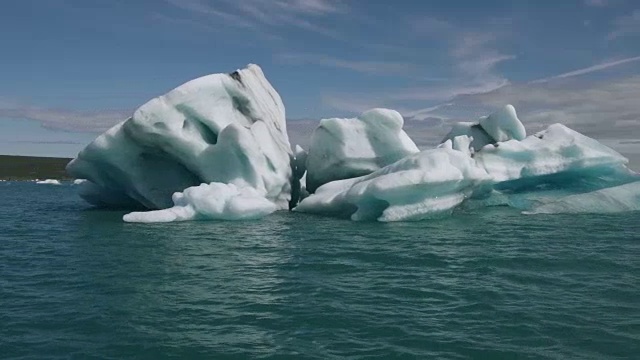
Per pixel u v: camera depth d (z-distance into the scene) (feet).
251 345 16.72
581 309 20.51
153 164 61.67
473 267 28.94
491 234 42.04
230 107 63.05
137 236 41.68
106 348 16.56
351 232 43.37
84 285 24.93
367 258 31.73
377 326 18.48
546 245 36.50
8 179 244.83
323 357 15.67
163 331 18.08
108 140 57.88
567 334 17.62
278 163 62.34
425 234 42.06
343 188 57.62
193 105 57.88
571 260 30.91
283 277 26.61
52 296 22.86
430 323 18.81
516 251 34.01
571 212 58.90
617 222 50.88
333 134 63.67
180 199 54.13
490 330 18.03
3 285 24.97
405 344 16.70
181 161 59.77
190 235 42.09
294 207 66.13
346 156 62.49
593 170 65.51
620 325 18.52
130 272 27.94
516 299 22.06
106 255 33.17
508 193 64.95
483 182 55.52
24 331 18.15
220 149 57.06
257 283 25.25
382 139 62.64
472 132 71.87
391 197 47.78
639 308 20.70
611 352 16.05
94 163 61.82
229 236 41.45
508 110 68.18
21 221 55.52
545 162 62.64
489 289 23.79
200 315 19.94
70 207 76.95
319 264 29.96
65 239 40.60
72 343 16.99
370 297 22.52
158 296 22.75
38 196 114.62
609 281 25.50
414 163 48.85
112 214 63.26
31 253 34.24
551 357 15.66
